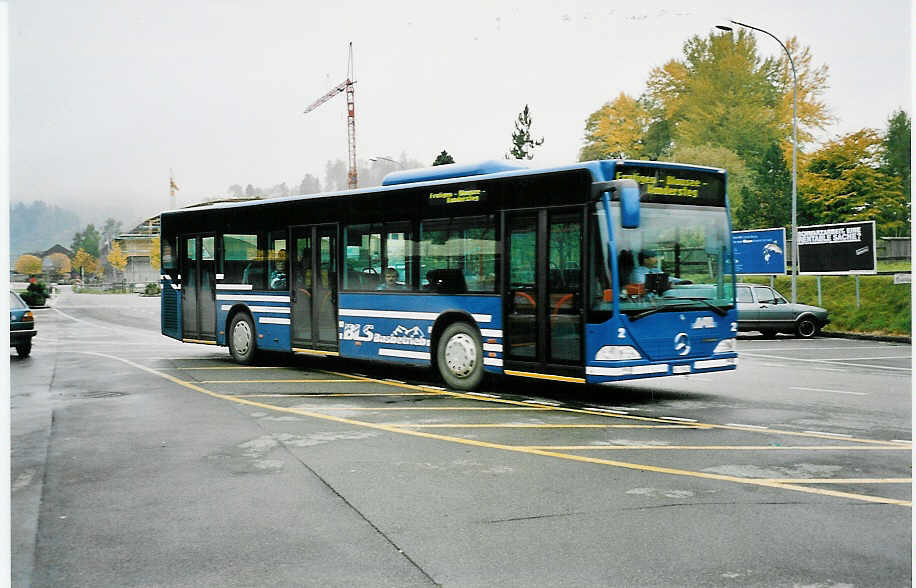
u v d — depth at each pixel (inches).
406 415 396.5
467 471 280.8
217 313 654.5
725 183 451.2
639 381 546.0
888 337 984.9
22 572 186.9
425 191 498.6
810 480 267.4
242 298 631.2
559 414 401.4
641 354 411.5
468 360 473.7
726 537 209.0
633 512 231.3
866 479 269.0
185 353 753.6
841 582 178.4
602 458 301.0
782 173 1701.5
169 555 197.6
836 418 391.9
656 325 416.8
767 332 1035.3
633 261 413.1
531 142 3363.7
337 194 554.6
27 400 449.1
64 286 6387.8
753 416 397.4
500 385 511.5
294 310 587.5
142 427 365.1
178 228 693.9
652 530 215.0
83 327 1216.8
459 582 179.0
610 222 407.8
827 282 1429.6
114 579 182.2
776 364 682.2
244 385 511.5
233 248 641.0
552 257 430.6
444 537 209.9
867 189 1657.2
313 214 571.2
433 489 257.1
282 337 597.6
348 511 233.3
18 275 5477.4
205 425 369.7
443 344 487.5
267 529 217.3
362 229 536.7
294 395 466.3
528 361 441.4
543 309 433.7
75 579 182.4
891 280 1304.1
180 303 692.7
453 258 481.7
